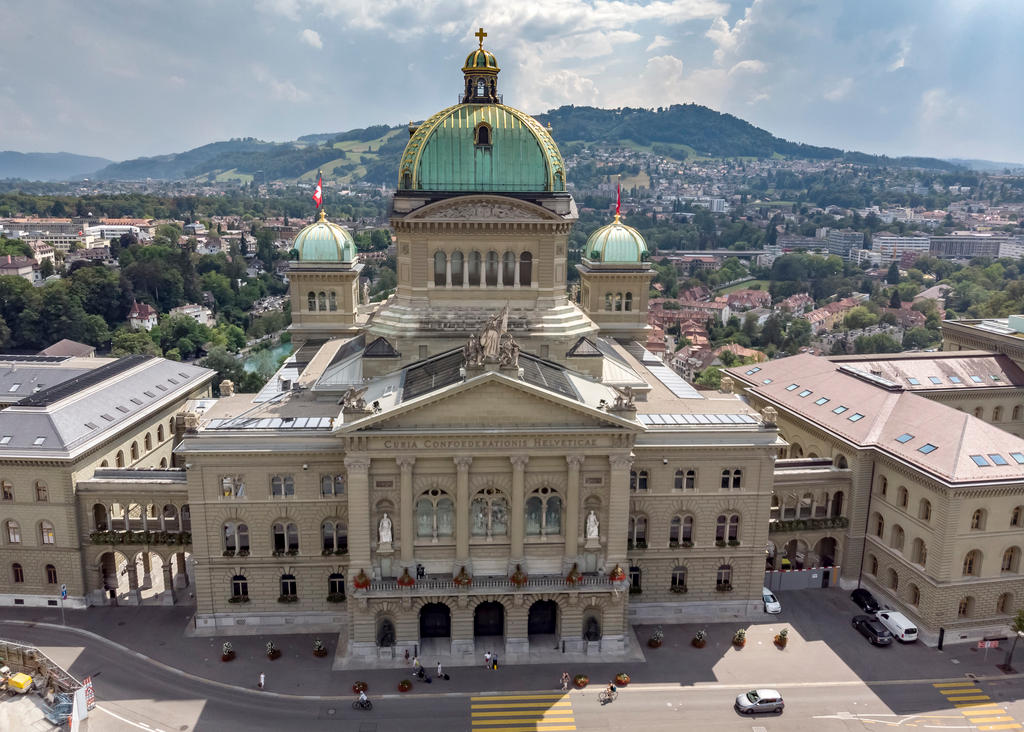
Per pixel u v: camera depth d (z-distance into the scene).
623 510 80.44
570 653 82.19
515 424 77.12
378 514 79.62
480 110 90.19
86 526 90.25
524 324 91.12
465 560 80.12
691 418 87.19
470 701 75.06
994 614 87.06
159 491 89.50
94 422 96.19
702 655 82.88
